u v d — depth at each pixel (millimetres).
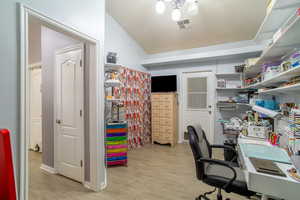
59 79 2438
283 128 1643
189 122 4320
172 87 4191
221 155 3330
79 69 2193
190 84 4301
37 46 3482
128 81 3805
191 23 3283
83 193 1970
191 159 3146
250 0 2564
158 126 4207
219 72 3947
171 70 4504
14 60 1152
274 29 1743
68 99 2328
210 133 4059
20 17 1181
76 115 2236
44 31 2668
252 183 1008
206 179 1414
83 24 1808
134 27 3713
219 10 2857
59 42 2445
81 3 1782
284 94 1983
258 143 1730
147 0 2908
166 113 4090
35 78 3721
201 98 4176
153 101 4277
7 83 1115
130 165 2857
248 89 3391
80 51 2176
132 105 3910
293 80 1355
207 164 1618
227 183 1298
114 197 1893
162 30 3648
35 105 3744
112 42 3477
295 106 1444
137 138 4055
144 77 4406
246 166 1117
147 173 2535
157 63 4324
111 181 2275
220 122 3838
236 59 3773
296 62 1174
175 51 4363
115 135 2805
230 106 3600
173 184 2191
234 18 2965
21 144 1166
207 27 3312
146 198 1873
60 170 2453
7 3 1123
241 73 3422
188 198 1874
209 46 3947
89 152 2107
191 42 3902
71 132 2301
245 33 3314
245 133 2076
